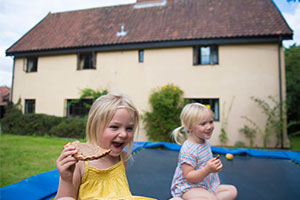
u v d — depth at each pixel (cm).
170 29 814
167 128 711
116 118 112
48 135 838
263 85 688
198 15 859
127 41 798
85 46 841
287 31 650
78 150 102
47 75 912
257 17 761
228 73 718
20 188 166
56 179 189
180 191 170
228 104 709
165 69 779
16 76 960
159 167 294
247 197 193
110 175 125
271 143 664
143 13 977
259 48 697
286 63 1034
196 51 748
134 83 808
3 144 641
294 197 194
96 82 848
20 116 891
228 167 298
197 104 188
